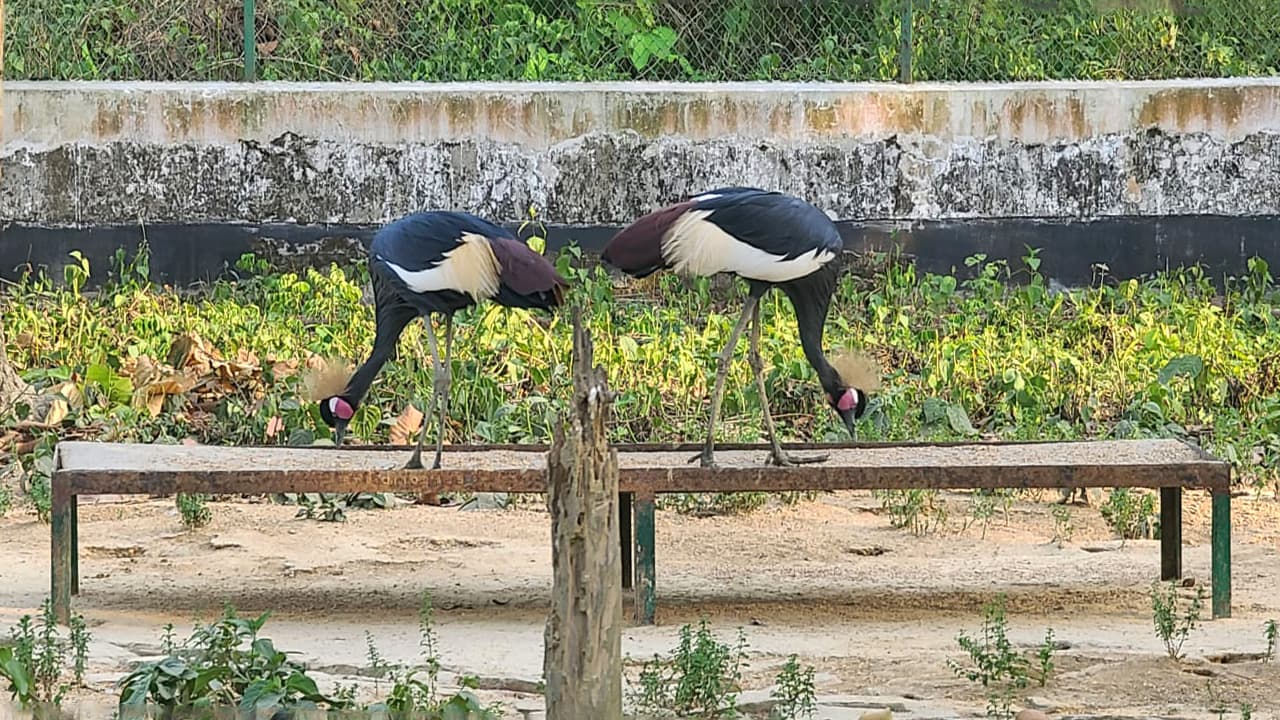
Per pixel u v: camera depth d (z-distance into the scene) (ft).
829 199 59.41
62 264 58.23
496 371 49.78
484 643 29.55
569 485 18.25
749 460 33.45
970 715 24.95
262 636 30.01
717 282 57.82
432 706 24.21
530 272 30.96
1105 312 57.47
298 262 58.80
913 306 57.41
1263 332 55.83
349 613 32.14
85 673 27.02
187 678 23.09
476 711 23.29
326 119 58.44
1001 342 52.70
